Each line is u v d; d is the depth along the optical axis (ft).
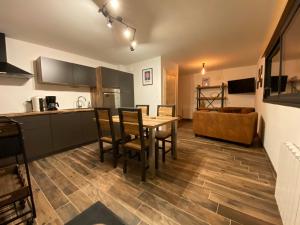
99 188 5.63
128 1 5.70
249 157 8.33
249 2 5.94
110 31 8.13
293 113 4.94
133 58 13.71
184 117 24.66
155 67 13.73
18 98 9.18
